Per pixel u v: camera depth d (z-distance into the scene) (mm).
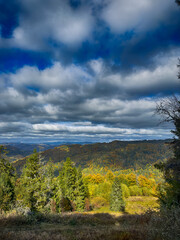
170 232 5941
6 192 26219
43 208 26469
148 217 9875
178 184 12477
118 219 16219
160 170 13875
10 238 7191
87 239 7047
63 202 32844
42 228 10906
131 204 50594
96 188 60469
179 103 12297
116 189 45281
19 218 11719
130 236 6816
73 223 13117
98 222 14633
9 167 34344
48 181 30719
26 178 27844
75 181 42469
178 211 6621
